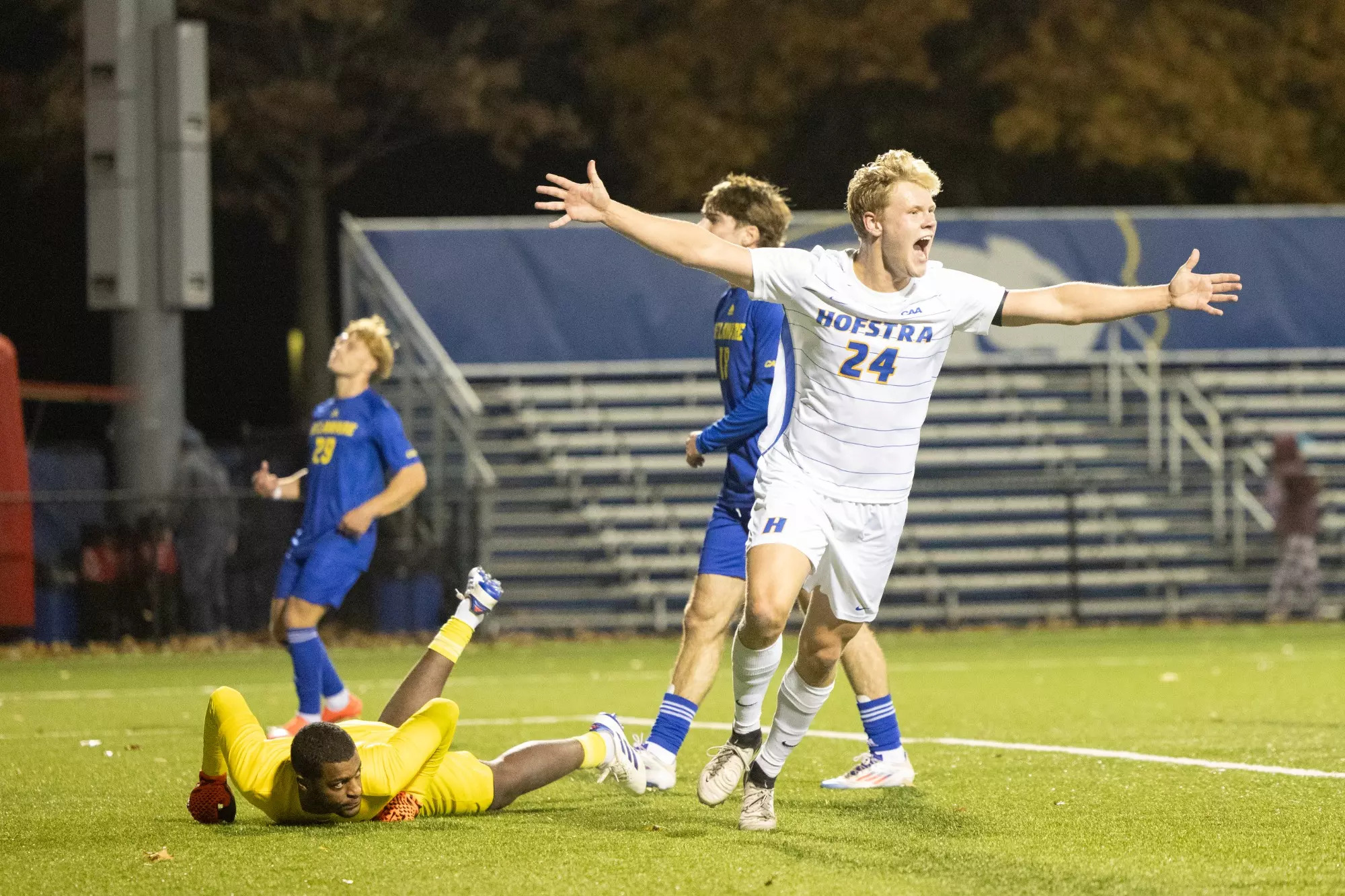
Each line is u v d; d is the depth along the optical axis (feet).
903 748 82.48
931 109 324.19
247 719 62.64
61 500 189.16
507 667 165.78
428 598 204.03
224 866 53.78
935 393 250.37
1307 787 72.49
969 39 318.24
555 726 103.96
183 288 197.98
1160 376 252.42
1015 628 224.12
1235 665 155.74
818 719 106.11
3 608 185.68
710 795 62.03
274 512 198.80
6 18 312.09
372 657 182.29
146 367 200.54
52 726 106.32
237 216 338.95
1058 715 108.99
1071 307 59.62
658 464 235.81
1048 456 245.45
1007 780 75.56
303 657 95.86
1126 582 235.40
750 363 73.00
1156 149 304.50
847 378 58.95
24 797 71.41
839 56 307.58
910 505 237.04
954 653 178.40
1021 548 236.43
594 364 236.22
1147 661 162.61
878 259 58.34
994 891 49.70
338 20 295.69
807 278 58.65
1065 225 244.63
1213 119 303.48
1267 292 248.93
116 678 154.10
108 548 191.83
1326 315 250.16
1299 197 317.42
